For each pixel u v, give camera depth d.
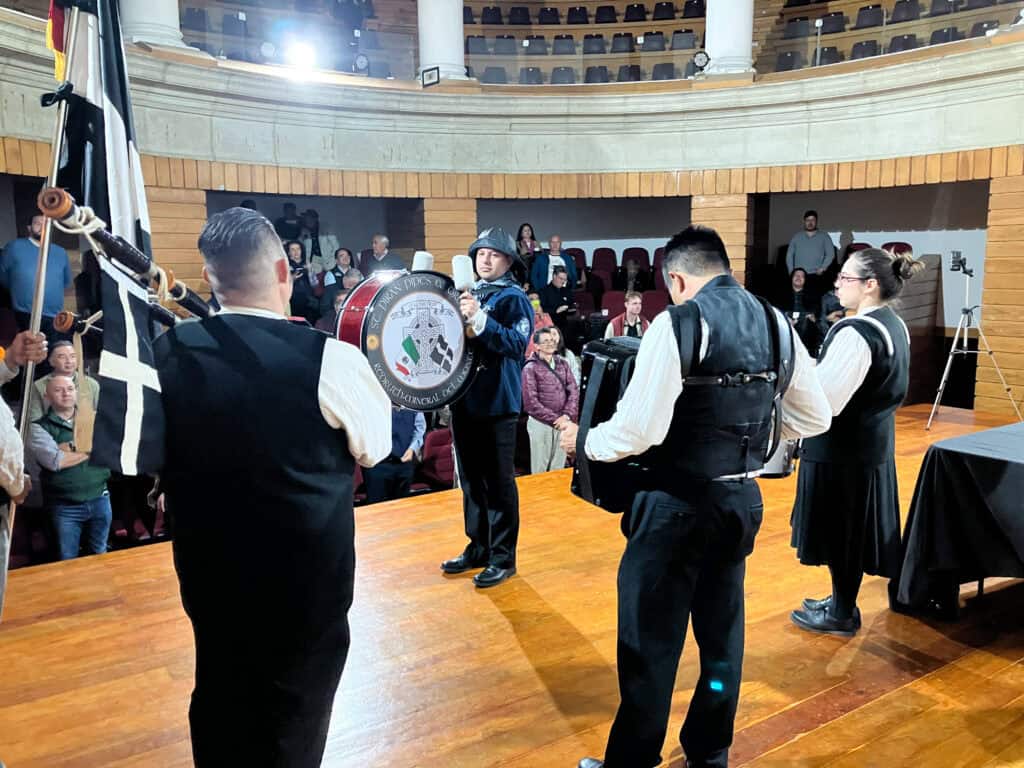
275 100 7.59
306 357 1.36
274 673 1.35
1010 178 6.78
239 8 7.89
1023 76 6.61
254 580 1.34
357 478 5.19
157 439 1.29
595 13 11.06
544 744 2.07
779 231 9.82
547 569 3.24
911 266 2.37
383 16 10.51
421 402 2.79
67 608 2.88
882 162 7.61
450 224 8.67
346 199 9.83
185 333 1.36
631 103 8.60
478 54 8.81
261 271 1.39
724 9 8.34
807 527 2.58
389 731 2.13
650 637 1.70
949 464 2.58
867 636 2.66
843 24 8.04
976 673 2.41
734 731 2.11
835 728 2.11
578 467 1.83
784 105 8.09
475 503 3.17
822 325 7.61
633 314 6.36
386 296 2.65
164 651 2.56
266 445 1.31
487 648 2.58
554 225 10.63
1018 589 3.06
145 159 6.91
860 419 2.43
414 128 8.40
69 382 3.64
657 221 10.60
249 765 1.35
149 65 6.75
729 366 1.62
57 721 2.17
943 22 7.38
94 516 3.81
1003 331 6.91
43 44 5.70
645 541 1.70
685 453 1.65
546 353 5.06
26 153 5.73
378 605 2.90
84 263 3.44
